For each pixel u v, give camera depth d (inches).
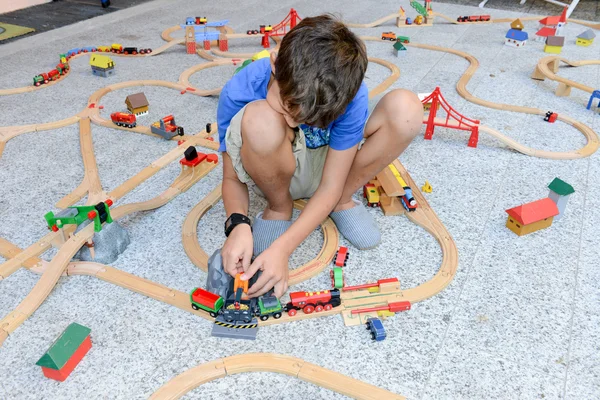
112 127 75.4
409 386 37.9
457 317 44.2
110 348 40.6
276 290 42.9
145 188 61.0
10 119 76.8
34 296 44.4
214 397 37.1
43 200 58.4
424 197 60.3
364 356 40.4
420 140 74.0
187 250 50.5
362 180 50.8
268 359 39.6
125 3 147.4
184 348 40.8
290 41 35.6
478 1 156.6
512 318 44.1
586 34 115.6
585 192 62.2
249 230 44.1
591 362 40.1
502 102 86.7
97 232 49.3
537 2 155.6
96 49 105.9
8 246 50.8
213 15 135.3
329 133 48.5
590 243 53.3
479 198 60.6
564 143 73.7
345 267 49.5
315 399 37.1
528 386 38.1
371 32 125.3
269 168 42.3
